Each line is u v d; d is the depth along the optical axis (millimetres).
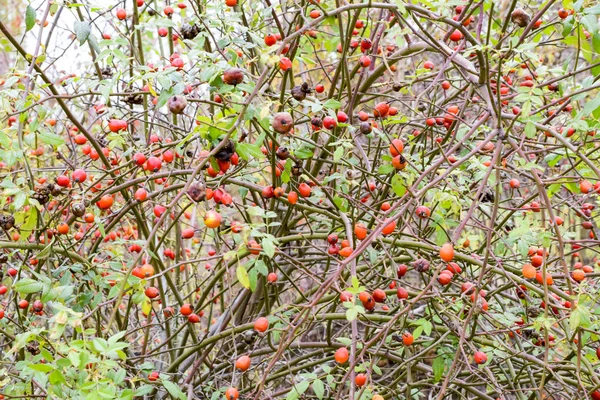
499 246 2570
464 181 2602
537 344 2604
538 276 1920
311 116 2578
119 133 2471
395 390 2689
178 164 3023
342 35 2520
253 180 2752
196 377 3084
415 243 2381
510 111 2877
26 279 1875
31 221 2121
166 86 1747
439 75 2158
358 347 2311
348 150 2789
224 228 3006
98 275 2377
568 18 1998
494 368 3045
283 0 3018
